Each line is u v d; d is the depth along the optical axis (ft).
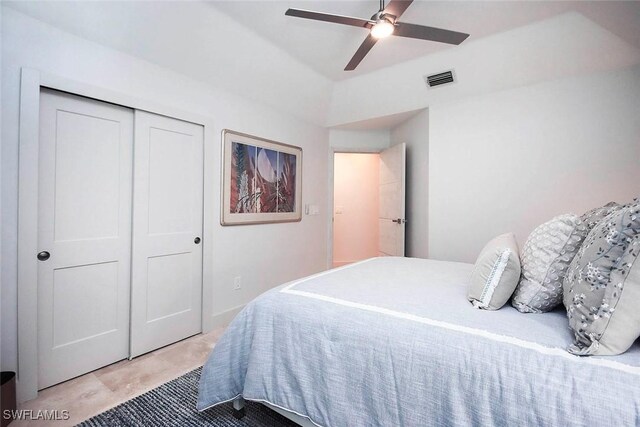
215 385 4.65
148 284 7.47
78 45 6.07
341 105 11.98
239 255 9.68
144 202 7.32
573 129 8.18
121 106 6.95
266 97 10.15
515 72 8.64
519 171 8.99
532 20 7.32
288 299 4.56
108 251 6.83
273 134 10.77
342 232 18.07
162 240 7.72
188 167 8.25
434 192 10.55
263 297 4.77
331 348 3.83
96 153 6.59
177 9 6.64
